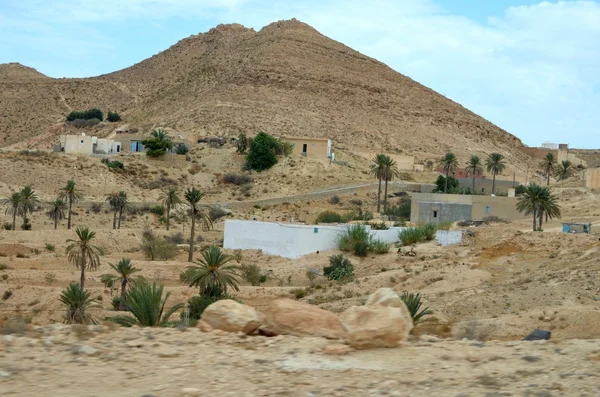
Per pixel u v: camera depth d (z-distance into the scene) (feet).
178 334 39.50
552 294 122.21
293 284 187.83
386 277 165.89
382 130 570.87
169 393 28.30
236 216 310.86
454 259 183.32
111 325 41.73
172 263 199.82
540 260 173.58
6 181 312.71
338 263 198.80
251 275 186.70
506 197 267.18
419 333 49.65
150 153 380.78
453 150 559.38
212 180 369.30
